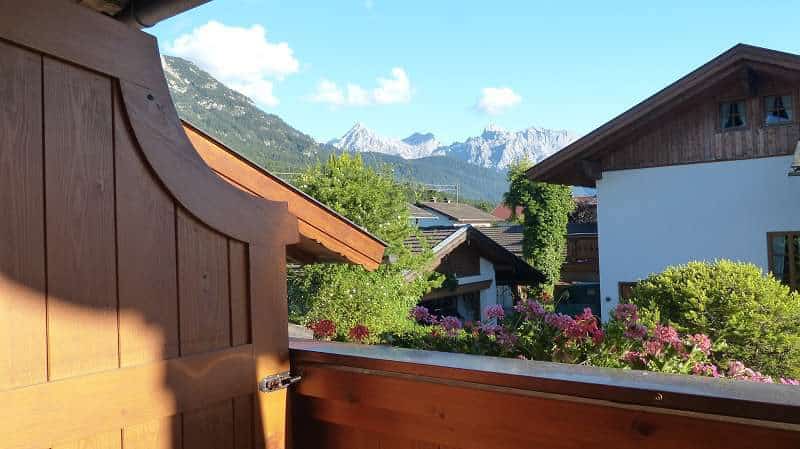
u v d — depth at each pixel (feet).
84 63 4.14
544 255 62.69
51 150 3.95
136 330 4.41
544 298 17.54
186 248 4.79
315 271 28.25
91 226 4.16
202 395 4.83
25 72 3.84
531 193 63.36
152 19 6.49
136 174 4.46
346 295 28.07
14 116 3.77
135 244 4.42
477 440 4.62
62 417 3.95
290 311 28.43
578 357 11.82
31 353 3.82
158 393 4.51
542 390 4.25
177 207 4.73
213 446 4.93
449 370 4.71
